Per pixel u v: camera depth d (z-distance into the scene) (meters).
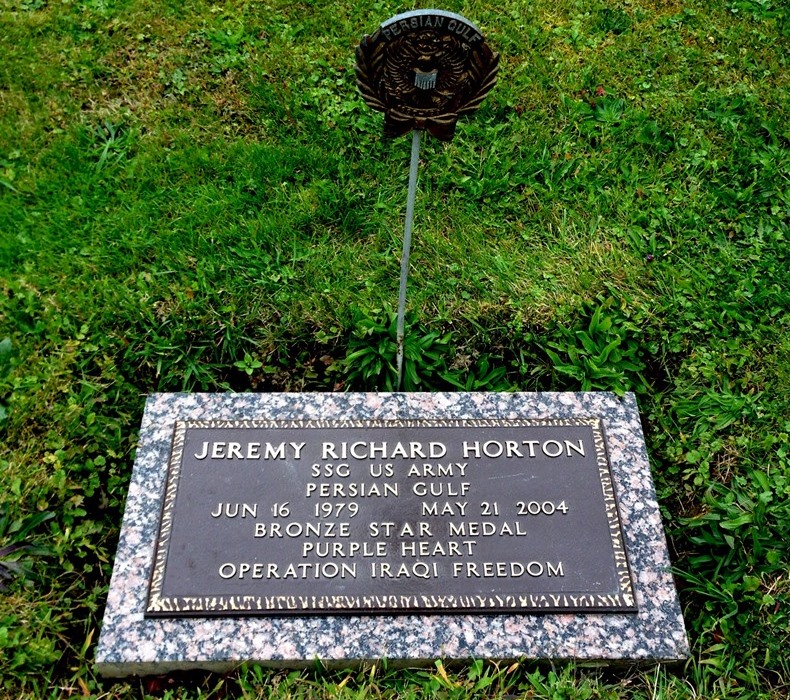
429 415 1.23
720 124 1.68
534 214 1.55
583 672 1.09
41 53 1.74
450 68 1.00
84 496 1.24
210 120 1.65
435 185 1.58
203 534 1.11
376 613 1.08
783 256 1.51
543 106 1.70
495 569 1.10
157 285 1.43
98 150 1.61
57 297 1.42
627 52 1.80
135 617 1.08
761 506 1.22
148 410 1.23
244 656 1.06
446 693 1.06
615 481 1.18
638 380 1.38
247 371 1.36
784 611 1.16
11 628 1.11
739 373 1.39
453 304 1.43
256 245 1.48
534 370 1.38
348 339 1.40
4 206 1.53
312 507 1.13
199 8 1.81
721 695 1.09
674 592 1.11
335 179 1.59
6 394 1.32
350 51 1.75
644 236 1.53
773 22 1.86
